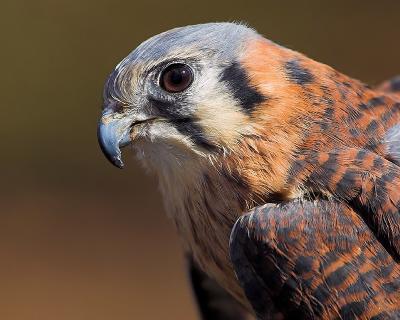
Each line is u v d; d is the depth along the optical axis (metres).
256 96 10.42
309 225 9.83
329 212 9.87
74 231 24.83
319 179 10.05
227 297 12.32
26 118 28.39
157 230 24.75
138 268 23.55
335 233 9.77
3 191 26.34
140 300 22.56
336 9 29.81
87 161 27.23
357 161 9.99
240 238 10.00
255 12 29.48
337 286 9.68
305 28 29.14
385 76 27.78
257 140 10.35
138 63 10.59
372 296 9.62
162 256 23.84
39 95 28.73
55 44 29.42
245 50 10.60
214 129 10.45
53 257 24.00
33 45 29.45
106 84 10.74
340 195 9.94
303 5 29.77
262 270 9.88
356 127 10.28
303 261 9.75
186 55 10.52
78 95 28.64
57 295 22.81
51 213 25.42
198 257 11.31
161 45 10.61
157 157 10.89
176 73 10.51
